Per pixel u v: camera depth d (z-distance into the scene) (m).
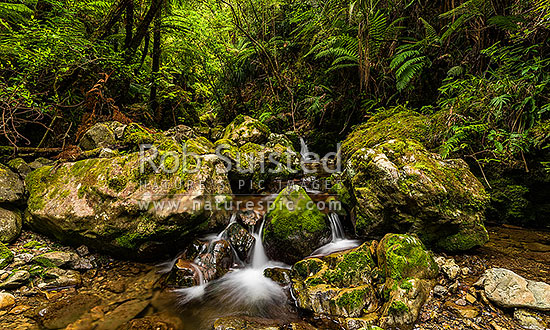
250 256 2.86
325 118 6.04
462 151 3.13
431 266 2.13
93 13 4.35
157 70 5.38
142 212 2.48
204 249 2.70
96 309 2.03
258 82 7.72
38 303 1.99
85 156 3.11
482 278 2.00
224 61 7.23
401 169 2.49
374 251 2.38
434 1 4.46
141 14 4.82
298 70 6.93
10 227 2.54
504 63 3.24
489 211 3.17
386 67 4.86
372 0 4.54
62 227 2.53
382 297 1.95
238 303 2.23
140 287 2.34
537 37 3.19
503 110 2.97
